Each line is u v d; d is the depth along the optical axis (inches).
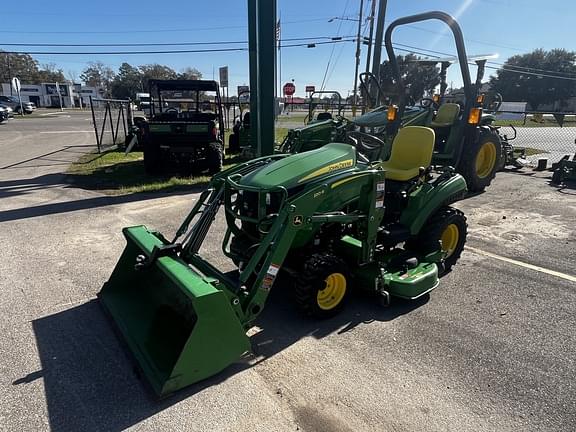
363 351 107.9
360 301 134.6
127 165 399.5
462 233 158.9
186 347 88.4
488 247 181.0
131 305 122.1
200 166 372.8
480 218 221.1
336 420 84.6
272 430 81.9
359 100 870.4
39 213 229.8
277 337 114.1
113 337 112.7
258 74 308.7
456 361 103.9
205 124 343.6
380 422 84.1
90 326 118.0
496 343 111.7
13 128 881.5
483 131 270.2
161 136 342.0
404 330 117.7
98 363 101.8
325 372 99.5
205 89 407.2
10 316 123.2
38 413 86.0
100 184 306.5
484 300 135.4
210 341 91.4
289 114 1462.8
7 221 215.2
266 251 113.4
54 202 254.2
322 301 122.4
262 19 296.0
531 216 224.7
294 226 108.0
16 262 162.6
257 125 319.3
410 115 276.7
